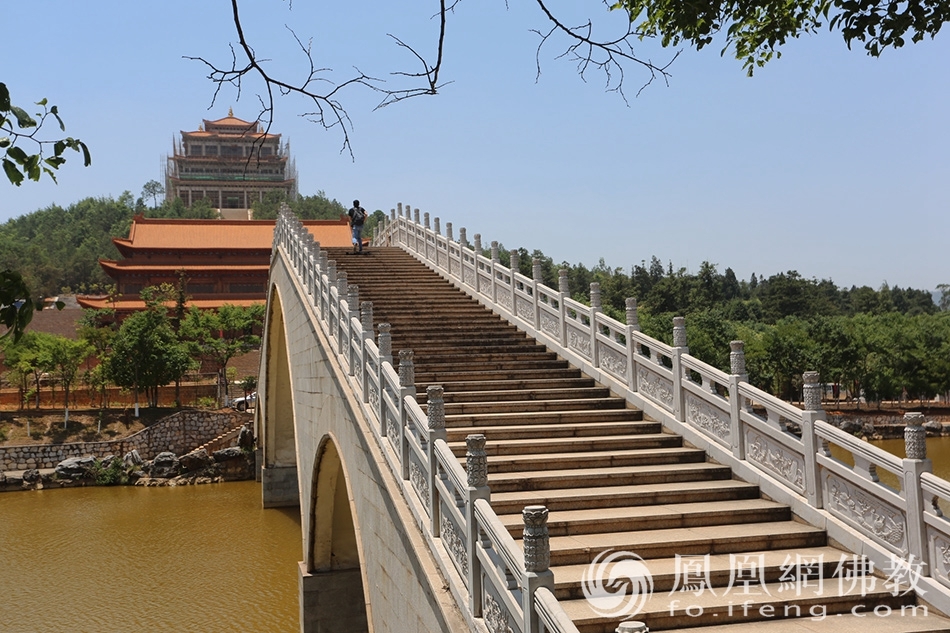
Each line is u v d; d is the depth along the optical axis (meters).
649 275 90.44
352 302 13.59
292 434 36.16
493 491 9.72
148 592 22.59
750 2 9.49
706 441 11.00
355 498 12.35
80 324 65.44
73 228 165.12
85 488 41.94
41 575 24.41
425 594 8.05
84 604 21.55
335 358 14.52
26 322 4.79
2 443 47.12
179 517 33.47
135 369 52.38
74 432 49.62
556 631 4.96
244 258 82.00
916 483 7.61
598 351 14.30
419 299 20.06
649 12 9.92
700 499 9.72
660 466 10.66
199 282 80.00
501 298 18.94
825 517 8.77
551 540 8.48
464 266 21.39
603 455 10.66
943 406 58.84
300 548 27.77
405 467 9.38
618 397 13.37
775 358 49.97
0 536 29.86
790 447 9.45
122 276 78.19
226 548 27.81
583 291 85.62
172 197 130.38
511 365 14.99
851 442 8.45
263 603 21.62
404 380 9.51
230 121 109.94
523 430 11.60
